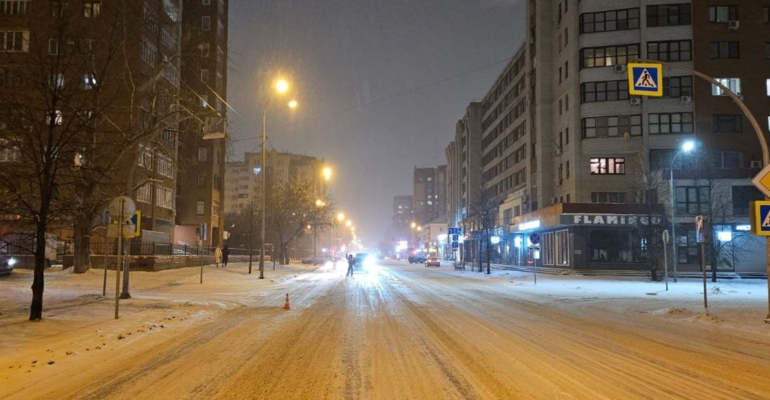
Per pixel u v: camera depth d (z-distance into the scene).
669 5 52.72
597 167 52.94
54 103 13.54
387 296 23.22
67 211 15.59
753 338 12.43
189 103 25.69
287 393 7.16
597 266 47.97
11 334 11.45
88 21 22.00
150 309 16.47
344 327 13.50
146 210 44.38
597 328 13.80
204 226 29.08
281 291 25.80
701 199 46.59
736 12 52.50
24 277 27.52
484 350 10.31
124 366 8.80
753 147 51.25
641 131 52.03
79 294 19.83
